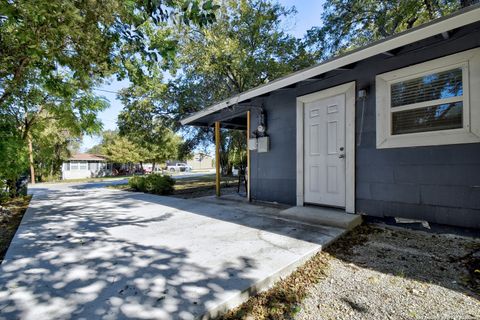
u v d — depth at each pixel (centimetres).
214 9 240
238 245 268
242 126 789
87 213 457
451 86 286
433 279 199
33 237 305
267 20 1291
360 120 365
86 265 220
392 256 244
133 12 323
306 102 442
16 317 147
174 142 2594
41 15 275
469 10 226
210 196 679
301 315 162
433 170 295
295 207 431
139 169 3303
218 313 158
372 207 350
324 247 269
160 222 379
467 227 269
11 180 694
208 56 1153
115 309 154
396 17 952
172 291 175
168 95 1284
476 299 171
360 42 1174
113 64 410
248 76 1223
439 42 291
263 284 191
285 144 480
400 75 322
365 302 174
